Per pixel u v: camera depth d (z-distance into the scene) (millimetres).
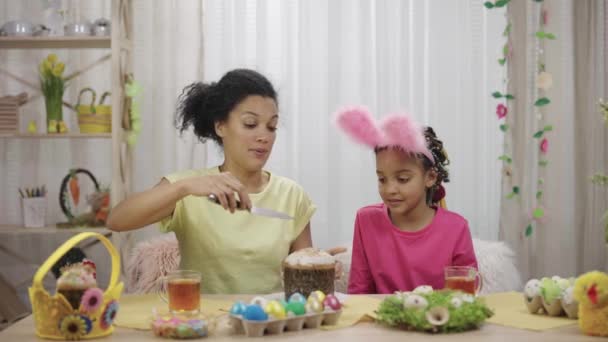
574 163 3193
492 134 3223
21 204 3033
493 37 3197
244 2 3152
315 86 3178
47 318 1152
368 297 1488
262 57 3137
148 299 1473
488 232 3242
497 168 3232
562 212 3145
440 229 1836
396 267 1842
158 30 3146
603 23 3176
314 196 3193
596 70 3176
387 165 1761
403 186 1767
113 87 2896
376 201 3191
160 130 3154
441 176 1920
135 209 1529
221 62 3182
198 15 3137
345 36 3176
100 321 1166
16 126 2936
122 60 3057
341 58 3162
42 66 2984
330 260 1368
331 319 1237
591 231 3184
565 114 3176
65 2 3189
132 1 3096
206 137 1907
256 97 1739
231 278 1727
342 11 3166
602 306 1148
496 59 3205
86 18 3201
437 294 1243
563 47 3148
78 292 1156
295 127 3199
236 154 1756
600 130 3182
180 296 1263
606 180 1544
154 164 3162
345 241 3205
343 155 3184
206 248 1735
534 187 3197
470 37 3193
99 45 3047
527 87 3146
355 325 1243
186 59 3139
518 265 3070
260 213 1427
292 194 1852
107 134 2928
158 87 3158
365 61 3148
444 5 3180
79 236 1214
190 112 1885
